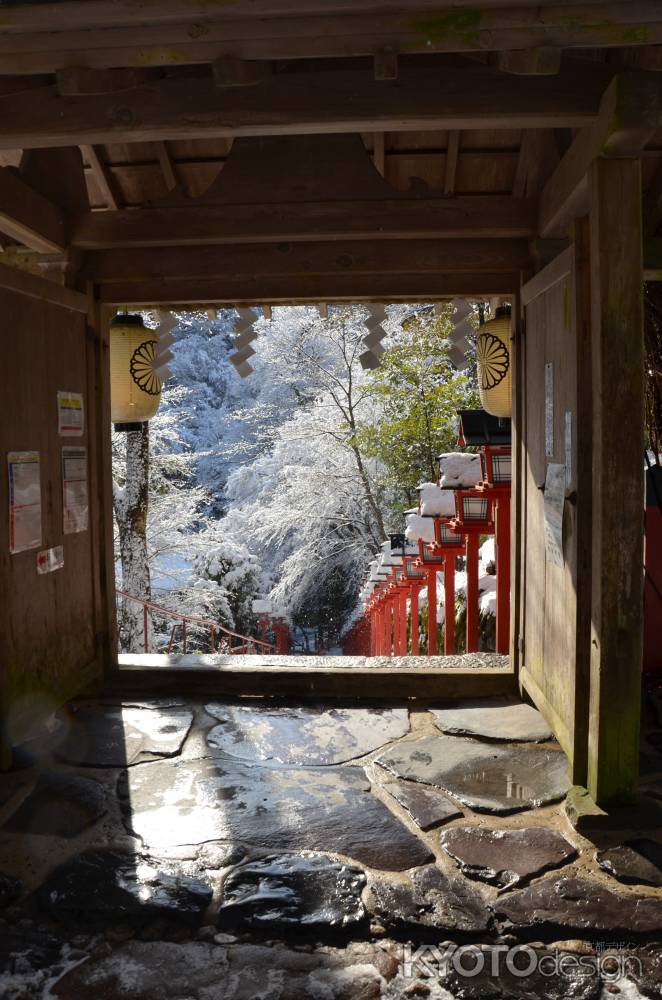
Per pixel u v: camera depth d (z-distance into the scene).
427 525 7.87
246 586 18.83
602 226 3.18
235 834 3.16
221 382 32.22
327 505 18.94
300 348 18.81
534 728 4.28
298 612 22.39
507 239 4.55
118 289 4.85
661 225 4.57
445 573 7.23
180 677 4.93
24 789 3.58
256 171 4.37
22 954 2.47
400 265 4.58
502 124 3.41
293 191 4.35
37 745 4.07
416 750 4.02
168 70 4.16
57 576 4.37
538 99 3.31
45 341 4.25
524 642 4.76
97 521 4.91
